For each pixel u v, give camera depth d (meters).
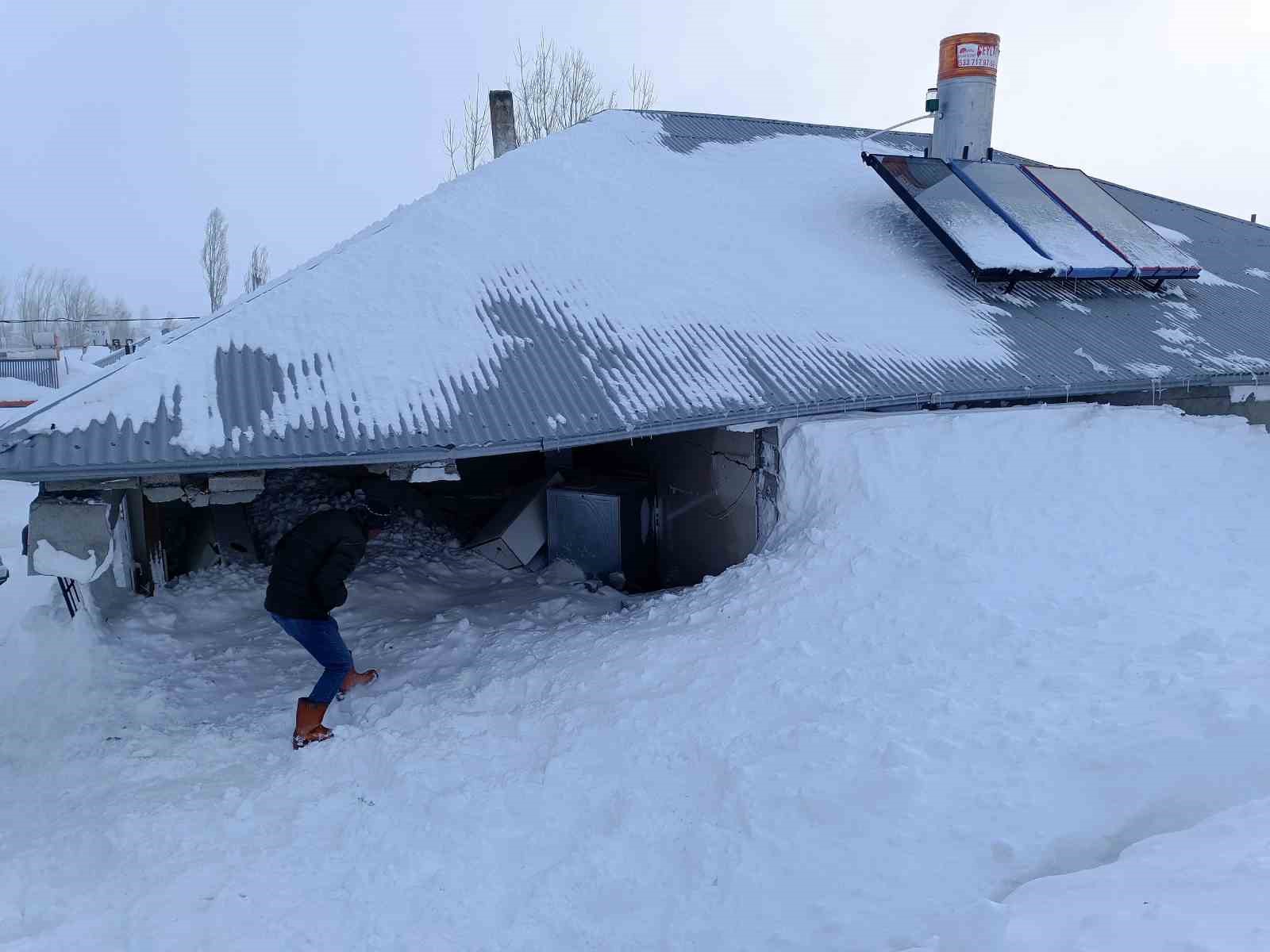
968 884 3.32
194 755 4.95
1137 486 6.58
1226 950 2.21
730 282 7.75
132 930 3.62
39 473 4.70
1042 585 5.56
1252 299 9.87
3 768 4.89
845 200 9.75
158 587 7.19
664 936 3.50
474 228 7.54
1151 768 3.56
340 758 4.83
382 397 5.68
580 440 5.72
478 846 4.07
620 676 5.27
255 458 5.03
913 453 6.52
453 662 6.10
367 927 3.66
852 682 4.79
